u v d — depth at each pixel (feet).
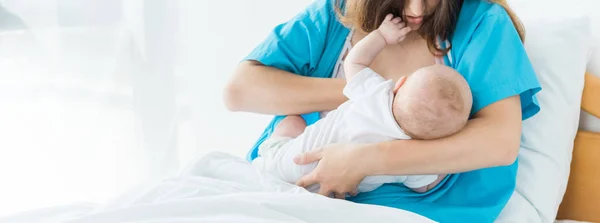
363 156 4.07
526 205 4.77
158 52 7.92
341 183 4.16
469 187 4.44
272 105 4.74
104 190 7.23
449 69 4.05
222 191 3.92
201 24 7.75
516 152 4.04
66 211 3.91
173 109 7.97
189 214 3.44
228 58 7.73
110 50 8.02
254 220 3.35
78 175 7.43
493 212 4.37
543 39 5.34
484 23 4.39
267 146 4.66
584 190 5.43
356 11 4.66
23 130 7.93
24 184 7.19
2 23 8.13
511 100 4.15
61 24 8.07
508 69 4.17
